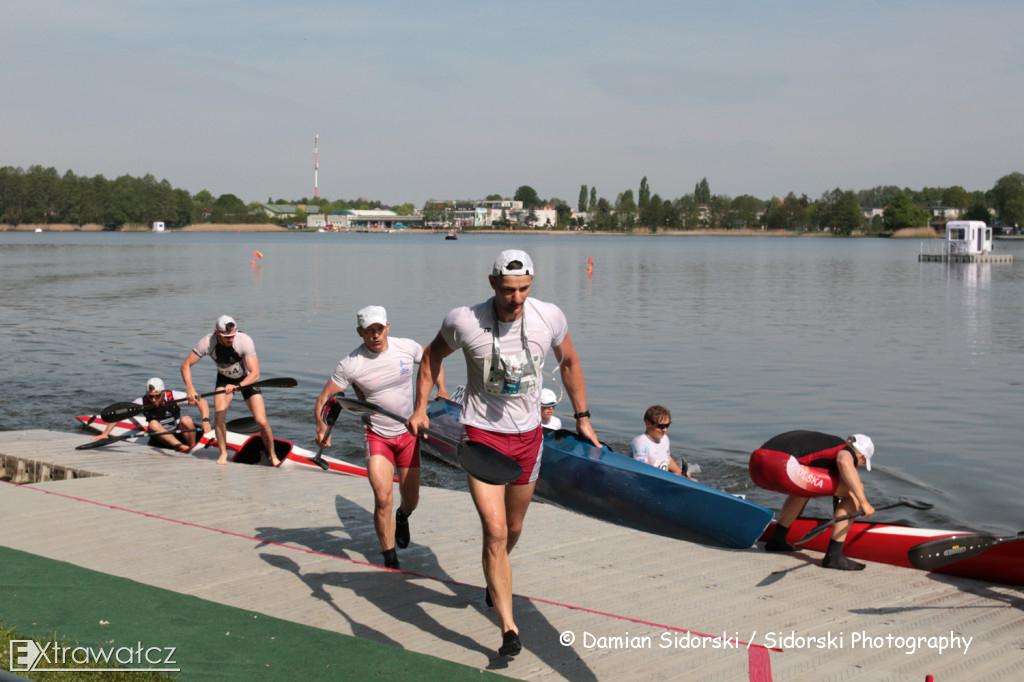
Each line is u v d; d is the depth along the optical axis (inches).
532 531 270.2
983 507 354.3
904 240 6038.4
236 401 557.9
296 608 194.5
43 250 3321.9
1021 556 218.8
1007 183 6038.4
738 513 268.1
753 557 251.3
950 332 906.1
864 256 3095.5
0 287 1460.4
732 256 3085.6
